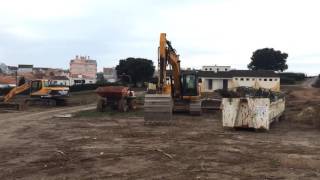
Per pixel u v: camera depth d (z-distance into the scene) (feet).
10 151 52.70
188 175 39.14
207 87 311.27
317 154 51.24
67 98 158.81
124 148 54.39
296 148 55.72
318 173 40.52
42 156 49.01
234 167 42.98
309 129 78.95
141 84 331.57
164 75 92.89
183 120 95.45
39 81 156.35
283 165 44.24
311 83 358.43
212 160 46.44
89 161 45.70
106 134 69.15
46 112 122.31
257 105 74.74
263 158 48.11
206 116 107.34
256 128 74.38
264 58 422.82
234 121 75.25
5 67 624.59
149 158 47.42
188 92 111.96
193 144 58.18
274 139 64.80
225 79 311.47
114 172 40.47
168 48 99.14
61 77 422.00
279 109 91.97
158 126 81.82
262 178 38.42
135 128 78.23
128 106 125.39
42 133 71.31
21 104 142.10
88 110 126.00
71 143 59.21
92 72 551.59
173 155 49.26
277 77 305.12
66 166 43.14
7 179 37.93
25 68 579.07
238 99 75.51
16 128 79.25
